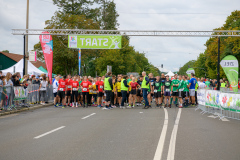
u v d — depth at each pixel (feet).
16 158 18.21
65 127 30.99
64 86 58.80
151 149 20.31
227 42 146.61
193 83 60.08
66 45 144.25
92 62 213.05
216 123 33.86
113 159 17.71
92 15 167.12
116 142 22.85
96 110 51.44
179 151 19.71
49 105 63.82
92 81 65.31
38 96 62.54
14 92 49.42
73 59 149.69
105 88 54.08
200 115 42.45
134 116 41.11
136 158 17.87
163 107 57.72
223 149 20.35
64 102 59.21
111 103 58.70
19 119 39.22
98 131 28.17
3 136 26.27
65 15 145.48
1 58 184.03
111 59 175.73
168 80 56.75
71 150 20.21
